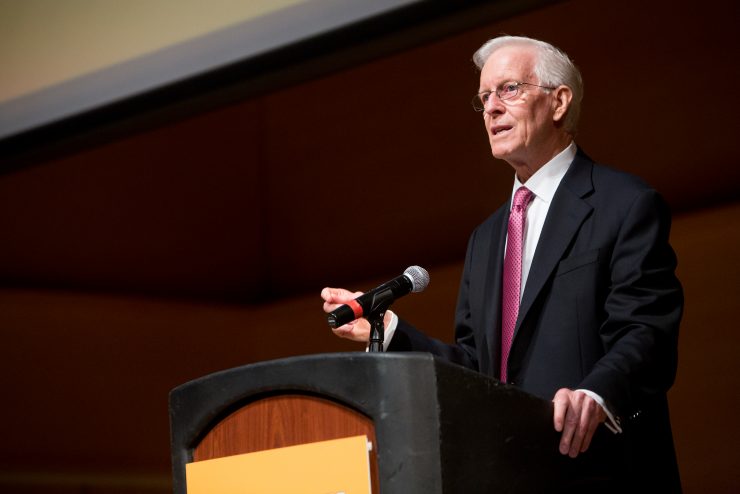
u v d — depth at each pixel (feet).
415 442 10.32
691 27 35.96
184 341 48.21
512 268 16.28
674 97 36.96
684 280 36.32
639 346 13.60
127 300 48.21
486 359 16.15
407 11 25.94
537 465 11.47
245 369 11.47
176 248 48.52
